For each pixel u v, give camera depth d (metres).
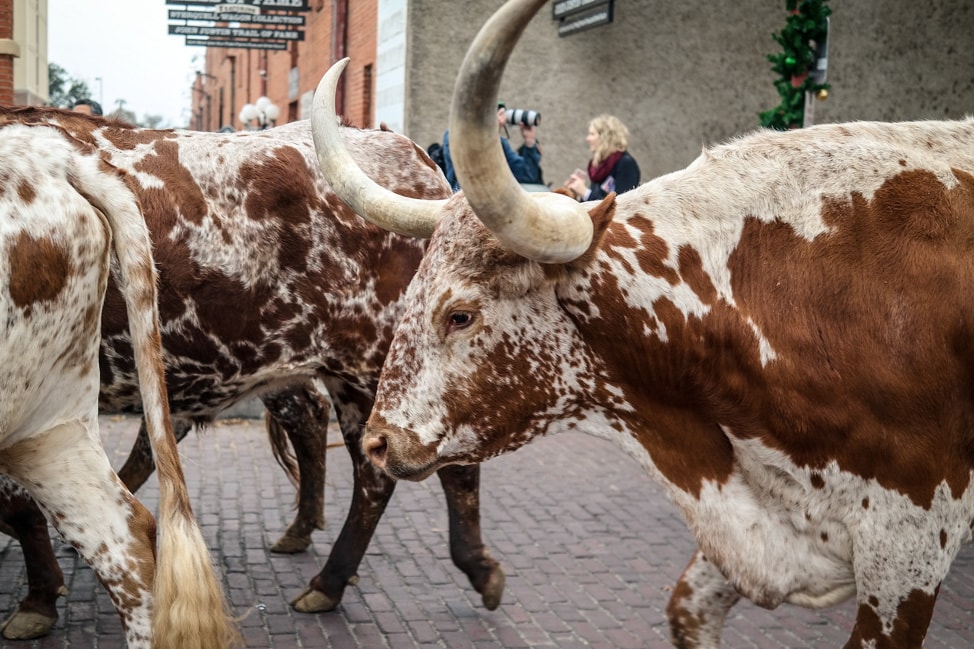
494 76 2.66
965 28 13.39
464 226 3.24
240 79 39.50
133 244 3.52
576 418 3.44
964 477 3.15
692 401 3.27
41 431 3.47
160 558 3.39
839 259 3.15
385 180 4.75
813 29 8.20
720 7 14.14
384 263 4.67
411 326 3.32
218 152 4.48
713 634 3.49
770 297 3.17
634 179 9.41
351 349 4.67
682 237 3.23
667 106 14.27
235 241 4.41
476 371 3.29
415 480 3.36
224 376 4.52
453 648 4.60
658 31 14.12
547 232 2.92
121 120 4.52
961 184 3.21
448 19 13.58
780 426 3.16
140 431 5.54
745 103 14.37
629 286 3.20
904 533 3.11
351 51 17.56
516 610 5.03
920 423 3.08
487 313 3.25
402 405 3.32
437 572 5.50
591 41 14.04
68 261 3.39
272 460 7.69
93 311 3.53
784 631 4.84
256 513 6.43
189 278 4.34
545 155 14.14
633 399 3.34
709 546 3.34
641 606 5.12
